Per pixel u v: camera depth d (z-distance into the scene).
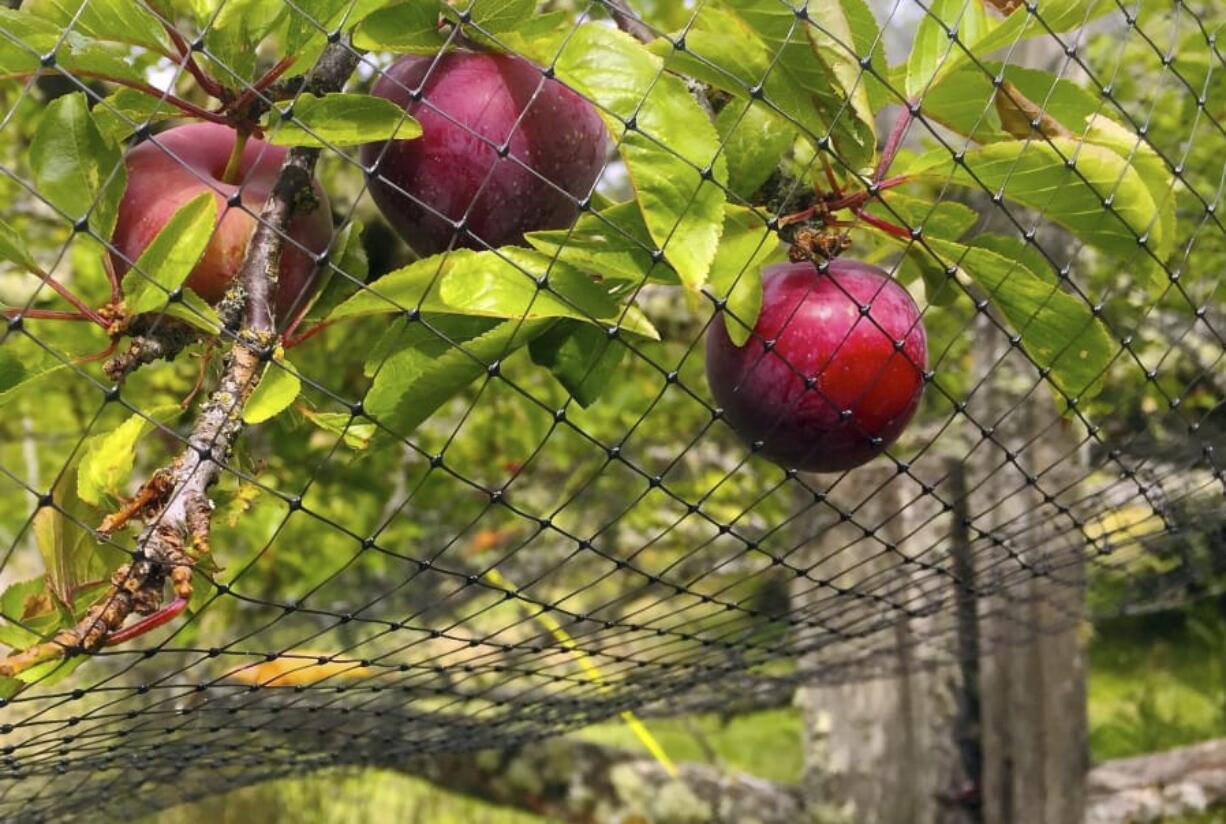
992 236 0.56
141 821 1.16
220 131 0.54
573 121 0.54
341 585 1.13
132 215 0.51
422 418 0.53
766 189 0.56
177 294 0.49
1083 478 0.64
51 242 1.14
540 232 0.51
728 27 0.52
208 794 0.80
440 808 1.39
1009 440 0.99
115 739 0.60
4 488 1.34
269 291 0.51
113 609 0.48
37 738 0.53
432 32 0.52
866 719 1.17
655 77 0.50
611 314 0.51
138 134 0.50
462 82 0.53
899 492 1.06
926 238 0.55
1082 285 0.79
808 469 0.57
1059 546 0.88
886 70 0.53
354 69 0.53
